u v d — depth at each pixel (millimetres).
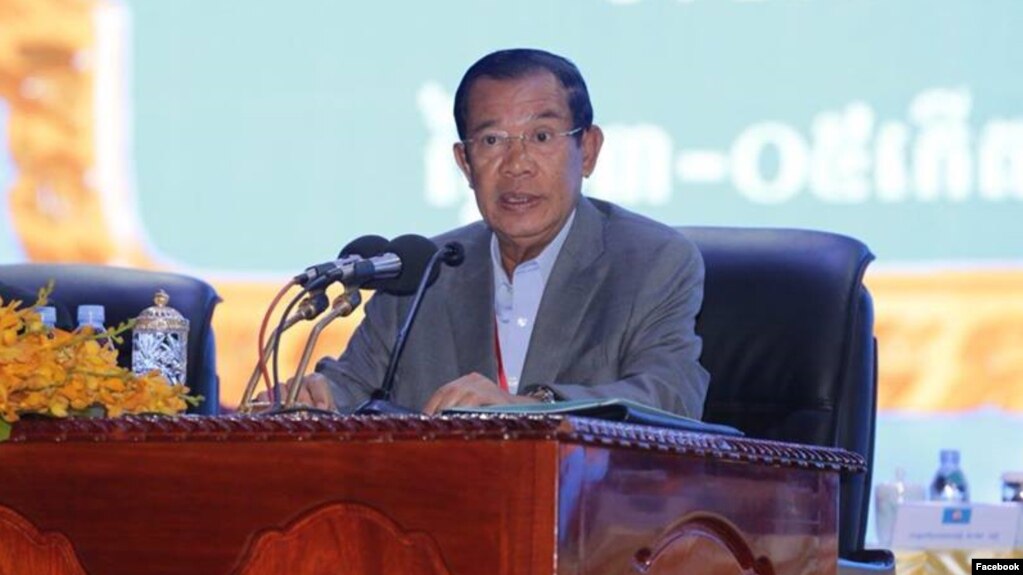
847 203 12172
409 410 7043
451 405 5977
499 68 7852
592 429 4500
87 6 12719
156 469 4867
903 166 12148
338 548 4617
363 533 4590
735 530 5234
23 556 5062
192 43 12625
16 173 12703
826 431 8594
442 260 6746
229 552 4750
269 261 12531
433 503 4504
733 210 12219
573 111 7879
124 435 4914
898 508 9672
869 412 8844
